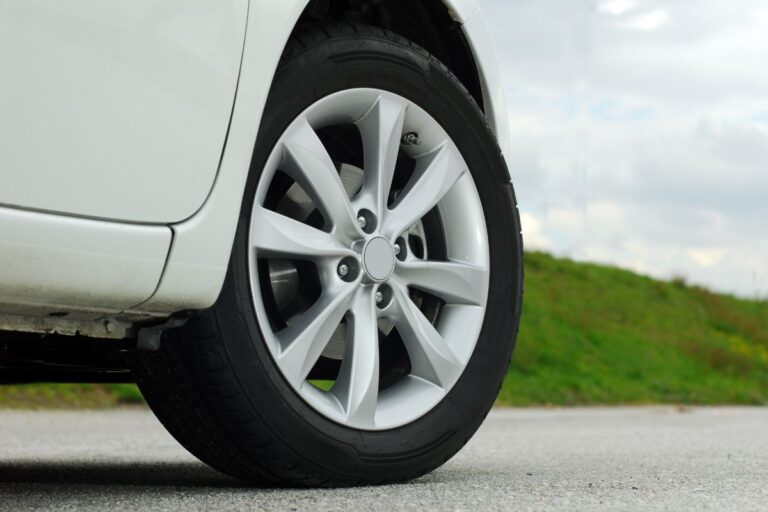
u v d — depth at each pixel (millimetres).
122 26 1508
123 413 6574
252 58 1678
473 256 2123
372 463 1893
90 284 1498
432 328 2031
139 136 1531
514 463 2738
